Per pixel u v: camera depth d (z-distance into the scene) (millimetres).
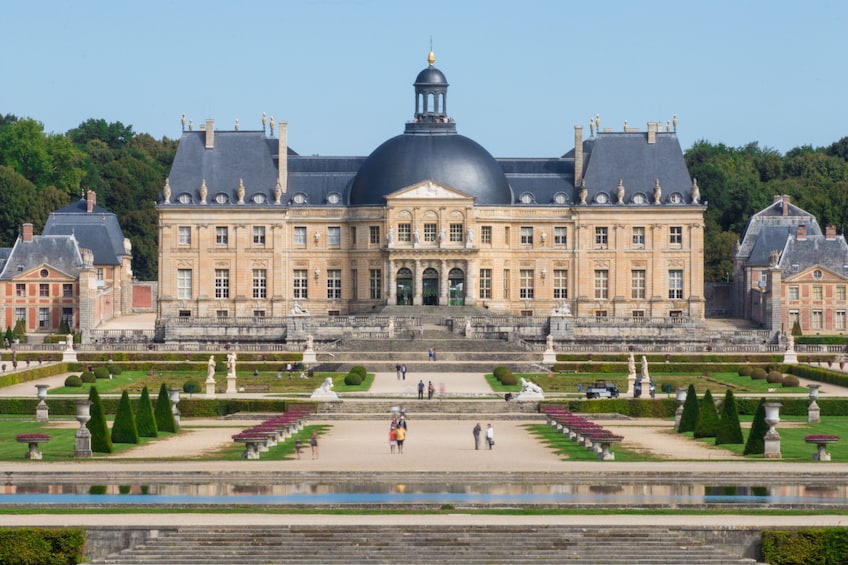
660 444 150750
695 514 113188
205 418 176500
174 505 114750
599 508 115062
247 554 104625
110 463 133875
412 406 177125
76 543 105562
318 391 181125
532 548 105688
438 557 104688
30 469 130125
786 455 140250
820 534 106000
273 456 140000
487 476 127938
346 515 112188
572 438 153000
